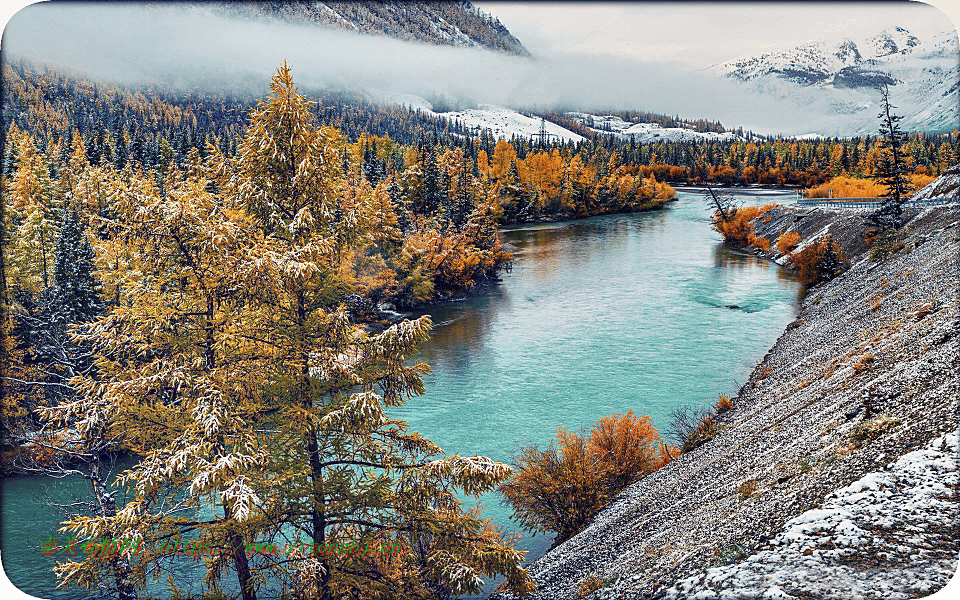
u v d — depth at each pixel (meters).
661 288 65.81
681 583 11.95
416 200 86.06
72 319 27.98
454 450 29.17
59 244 31.09
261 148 13.83
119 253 13.64
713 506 17.14
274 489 13.28
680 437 28.56
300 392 13.66
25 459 22.86
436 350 46.88
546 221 128.38
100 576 12.45
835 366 26.70
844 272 60.38
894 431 14.74
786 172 178.50
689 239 101.75
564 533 22.59
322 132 14.58
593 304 60.28
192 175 15.92
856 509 11.80
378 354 13.83
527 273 76.88
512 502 23.58
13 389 22.17
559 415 33.62
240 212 14.23
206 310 13.86
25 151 47.72
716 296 61.31
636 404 34.94
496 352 45.88
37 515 22.55
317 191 14.52
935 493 11.43
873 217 64.12
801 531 11.78
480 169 126.56
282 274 13.02
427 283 61.22
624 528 19.66
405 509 13.70
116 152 77.00
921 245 45.53
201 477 11.04
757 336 47.28
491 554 13.47
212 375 12.99
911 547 10.09
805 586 9.62
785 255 79.94
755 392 33.16
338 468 14.23
